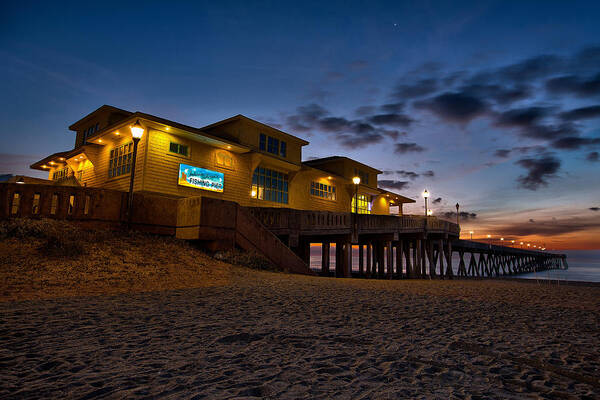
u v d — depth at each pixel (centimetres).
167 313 572
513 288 1328
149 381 301
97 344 399
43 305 584
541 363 386
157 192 1961
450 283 1555
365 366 359
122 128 2002
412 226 3092
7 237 1038
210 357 371
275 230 1769
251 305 673
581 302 938
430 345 445
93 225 1272
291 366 351
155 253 1170
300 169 2919
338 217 2162
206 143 2242
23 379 295
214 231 1363
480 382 325
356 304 736
